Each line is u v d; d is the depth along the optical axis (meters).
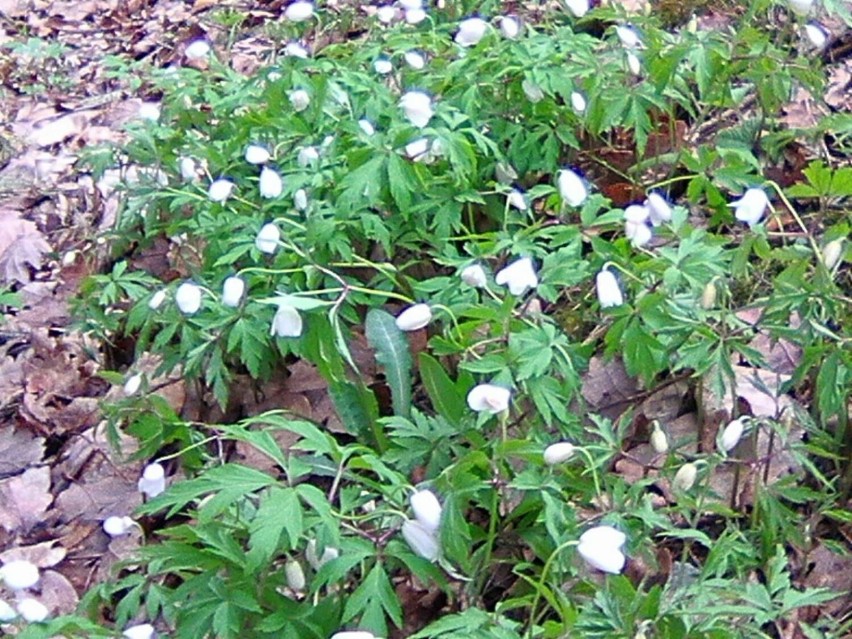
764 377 0.76
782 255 0.68
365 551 0.56
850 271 0.78
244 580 0.56
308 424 0.58
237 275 0.71
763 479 0.66
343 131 0.81
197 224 0.84
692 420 0.75
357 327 0.82
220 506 0.53
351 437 0.80
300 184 0.80
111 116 1.36
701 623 0.54
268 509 0.53
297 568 0.56
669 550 0.68
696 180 0.80
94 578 0.79
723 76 0.85
